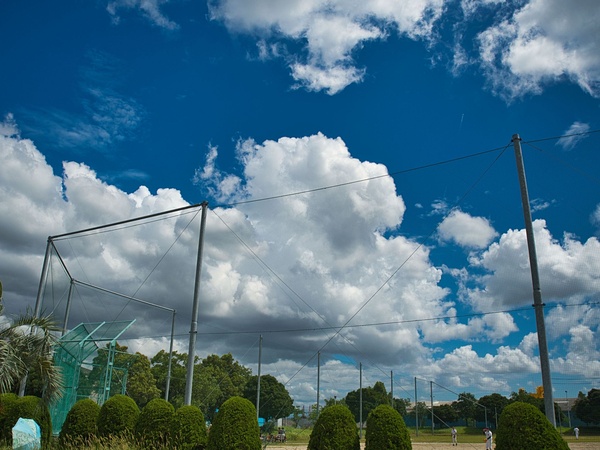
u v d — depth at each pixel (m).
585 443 45.47
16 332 18.17
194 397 73.44
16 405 20.61
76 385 28.42
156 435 19.92
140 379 64.94
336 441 16.61
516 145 18.58
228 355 94.44
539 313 16.45
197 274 21.94
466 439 60.66
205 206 23.19
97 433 20.70
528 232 17.39
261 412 89.19
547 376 15.84
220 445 17.47
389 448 15.84
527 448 13.70
